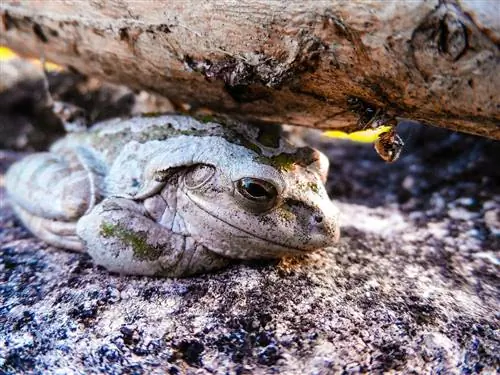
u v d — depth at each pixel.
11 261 0.07
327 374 0.05
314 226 0.07
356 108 0.06
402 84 0.05
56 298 0.07
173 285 0.07
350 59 0.05
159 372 0.06
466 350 0.06
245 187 0.06
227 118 0.07
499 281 0.07
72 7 0.07
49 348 0.06
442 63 0.05
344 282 0.07
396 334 0.06
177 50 0.06
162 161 0.07
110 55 0.07
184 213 0.07
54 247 0.08
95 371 0.06
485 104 0.05
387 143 0.07
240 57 0.06
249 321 0.06
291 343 0.06
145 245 0.07
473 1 0.05
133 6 0.06
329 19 0.05
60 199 0.07
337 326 0.06
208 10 0.06
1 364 0.06
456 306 0.06
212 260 0.07
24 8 0.07
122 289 0.07
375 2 0.05
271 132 0.07
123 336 0.06
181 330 0.06
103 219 0.07
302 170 0.07
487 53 0.05
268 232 0.06
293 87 0.06
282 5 0.05
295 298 0.06
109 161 0.08
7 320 0.06
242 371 0.06
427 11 0.05
